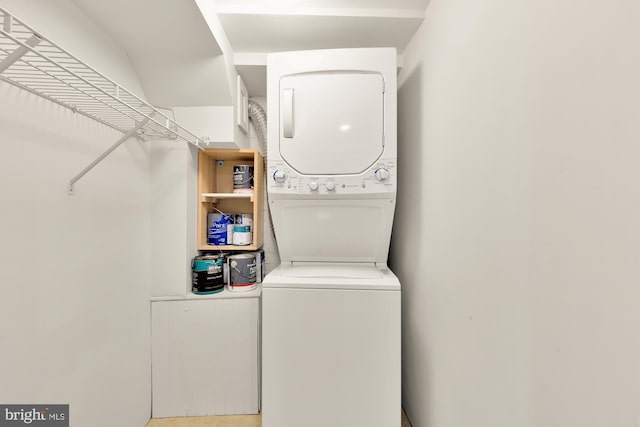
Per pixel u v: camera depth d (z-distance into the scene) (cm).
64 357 120
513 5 90
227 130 194
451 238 132
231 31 176
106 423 146
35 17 106
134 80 174
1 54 95
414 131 181
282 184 171
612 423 60
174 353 192
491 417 102
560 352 73
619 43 58
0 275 95
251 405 195
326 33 180
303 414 155
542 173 79
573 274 70
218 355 194
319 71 167
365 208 178
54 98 109
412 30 178
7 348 97
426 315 160
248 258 205
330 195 171
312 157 169
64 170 119
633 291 56
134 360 172
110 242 149
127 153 165
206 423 188
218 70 177
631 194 56
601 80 62
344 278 163
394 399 153
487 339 105
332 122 167
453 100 131
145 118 123
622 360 58
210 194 211
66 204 120
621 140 58
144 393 183
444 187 140
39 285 108
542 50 79
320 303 155
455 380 128
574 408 69
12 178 98
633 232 56
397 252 215
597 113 63
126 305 164
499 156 98
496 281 100
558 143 74
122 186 160
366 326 154
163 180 191
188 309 192
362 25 172
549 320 77
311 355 155
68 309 122
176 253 192
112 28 145
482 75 108
